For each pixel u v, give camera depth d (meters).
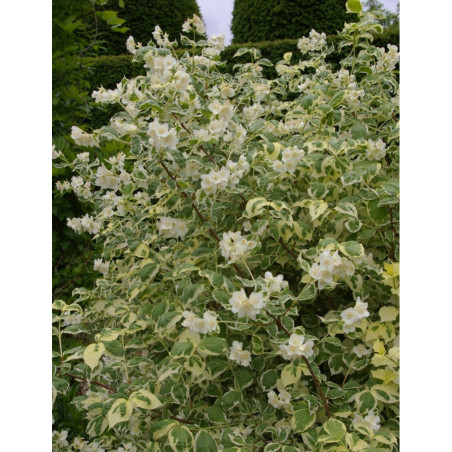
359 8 2.09
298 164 1.65
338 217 1.56
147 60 1.72
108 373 1.52
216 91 1.99
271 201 1.48
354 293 1.52
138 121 1.70
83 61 2.41
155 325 1.38
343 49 4.61
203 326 1.27
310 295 1.32
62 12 2.15
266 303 1.28
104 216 2.03
